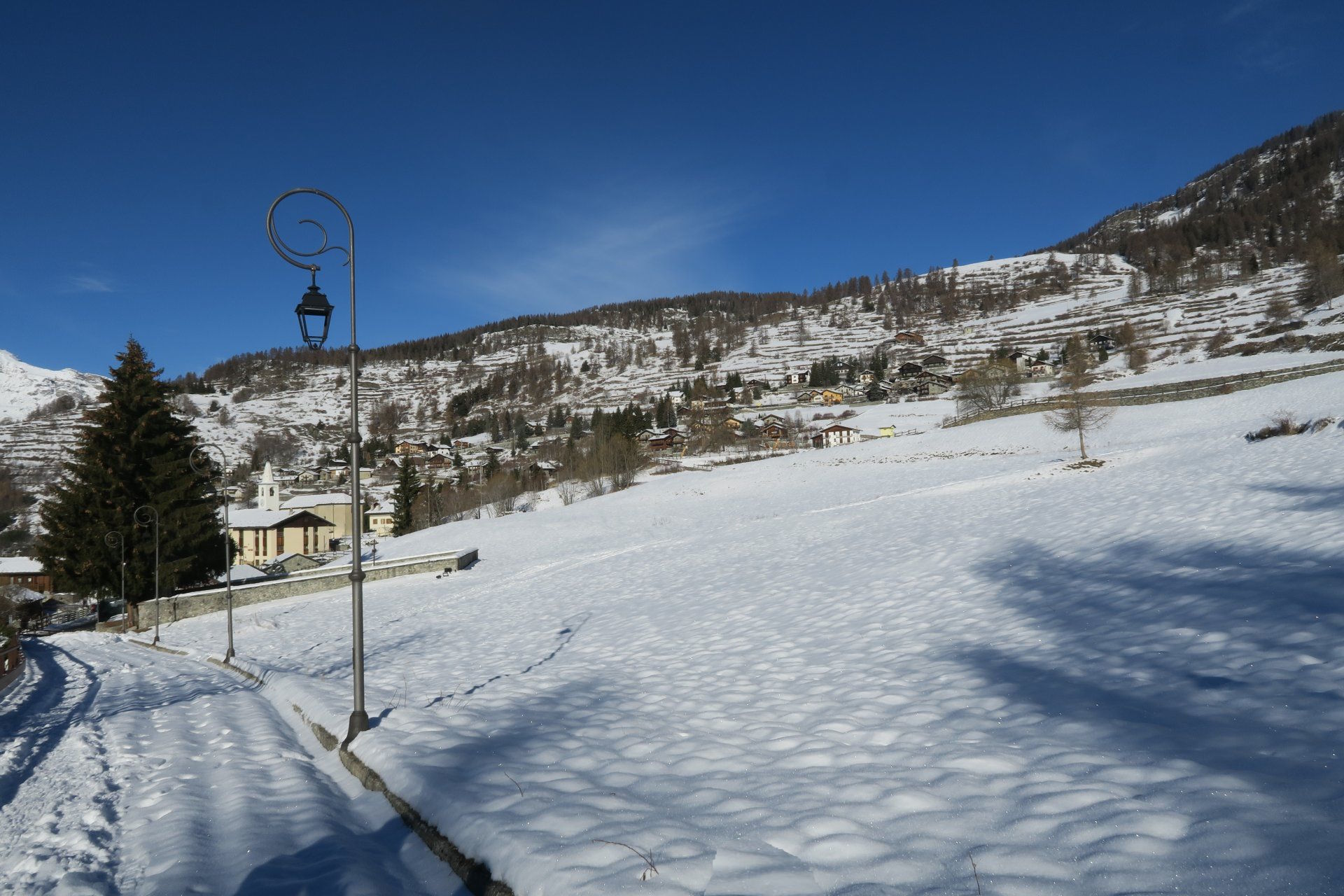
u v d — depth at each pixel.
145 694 12.95
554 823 4.11
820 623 11.17
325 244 7.48
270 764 6.89
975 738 5.17
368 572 34.28
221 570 38.16
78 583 33.28
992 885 3.10
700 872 3.39
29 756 8.23
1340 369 45.19
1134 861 3.12
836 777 4.71
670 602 16.23
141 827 5.27
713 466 64.50
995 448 48.03
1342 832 3.02
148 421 34.72
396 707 8.29
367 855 4.51
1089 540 12.84
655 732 6.48
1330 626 5.99
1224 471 17.50
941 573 13.00
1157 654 6.46
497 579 28.92
